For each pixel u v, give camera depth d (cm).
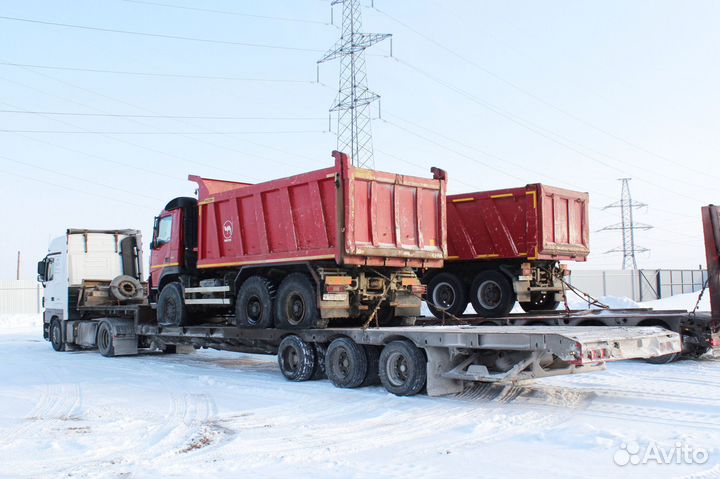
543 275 1568
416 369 926
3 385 1151
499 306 1532
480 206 1568
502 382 1032
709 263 1282
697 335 1276
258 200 1232
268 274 1246
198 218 1399
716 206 1280
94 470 590
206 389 1057
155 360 1535
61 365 1442
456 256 1606
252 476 564
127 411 880
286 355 1141
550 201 1526
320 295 1090
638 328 988
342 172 1058
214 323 1461
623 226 5347
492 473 556
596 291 3509
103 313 1817
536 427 729
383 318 1241
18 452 664
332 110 3438
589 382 1032
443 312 1357
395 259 1127
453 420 774
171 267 1465
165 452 652
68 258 1844
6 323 3519
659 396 900
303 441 688
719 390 943
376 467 582
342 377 1036
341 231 1057
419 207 1167
